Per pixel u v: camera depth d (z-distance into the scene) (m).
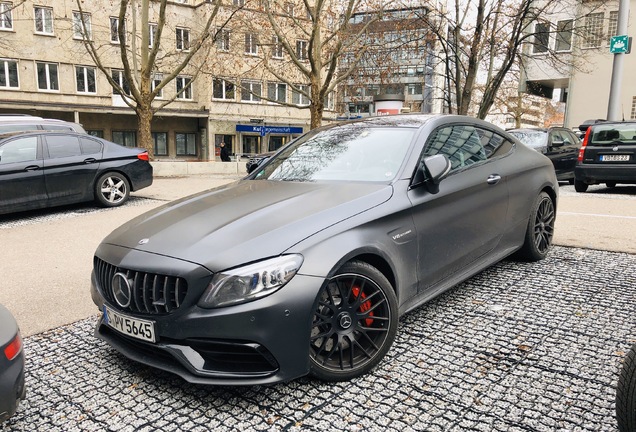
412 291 3.17
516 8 18.80
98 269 2.97
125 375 2.95
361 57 21.61
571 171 13.01
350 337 2.73
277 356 2.45
